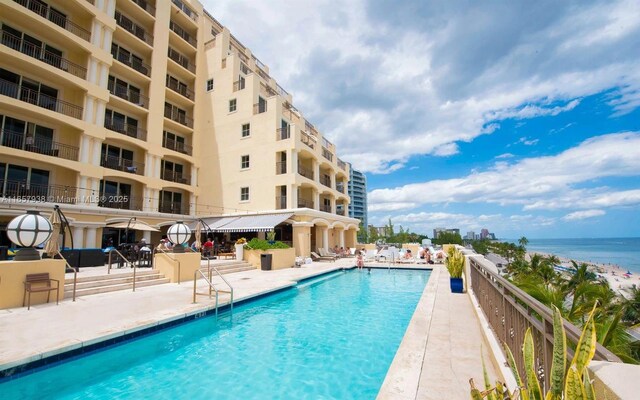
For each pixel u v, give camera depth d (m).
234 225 27.69
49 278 10.63
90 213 22.34
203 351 7.75
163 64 31.30
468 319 8.65
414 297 14.29
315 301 13.41
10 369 5.82
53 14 23.84
